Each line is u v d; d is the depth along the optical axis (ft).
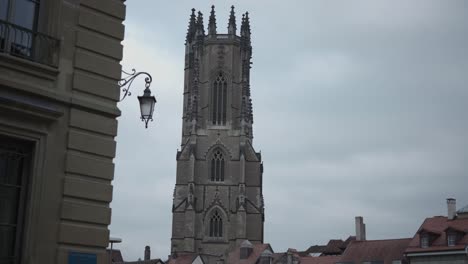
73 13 79.56
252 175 521.24
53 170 74.23
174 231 504.02
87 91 78.79
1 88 70.85
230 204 515.09
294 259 385.70
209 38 566.77
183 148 524.93
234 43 565.12
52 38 76.33
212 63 558.56
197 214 510.58
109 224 78.02
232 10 578.66
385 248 342.23
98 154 78.54
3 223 71.41
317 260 370.73
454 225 304.09
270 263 431.84
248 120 537.65
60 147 75.36
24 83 72.43
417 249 305.12
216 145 528.63
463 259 285.02
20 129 72.18
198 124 537.24
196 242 502.38
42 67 74.23
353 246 358.64
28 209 71.97
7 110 70.79
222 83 553.23
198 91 548.31
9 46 73.20
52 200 73.56
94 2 81.87
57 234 73.26
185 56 576.61
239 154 524.11
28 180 73.15
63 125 76.02
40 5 77.66
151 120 88.79
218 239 505.25
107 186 78.54
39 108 72.90
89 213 76.07
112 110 80.38
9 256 71.26
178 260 480.23
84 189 76.07
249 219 508.94
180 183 516.73
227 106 547.49
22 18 75.87
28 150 74.18
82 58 79.10
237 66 557.74
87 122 78.07
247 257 451.94
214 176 522.47
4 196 71.87
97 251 76.43
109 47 82.17
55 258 72.59
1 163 72.13
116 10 84.07
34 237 71.41
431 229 308.81
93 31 81.20
